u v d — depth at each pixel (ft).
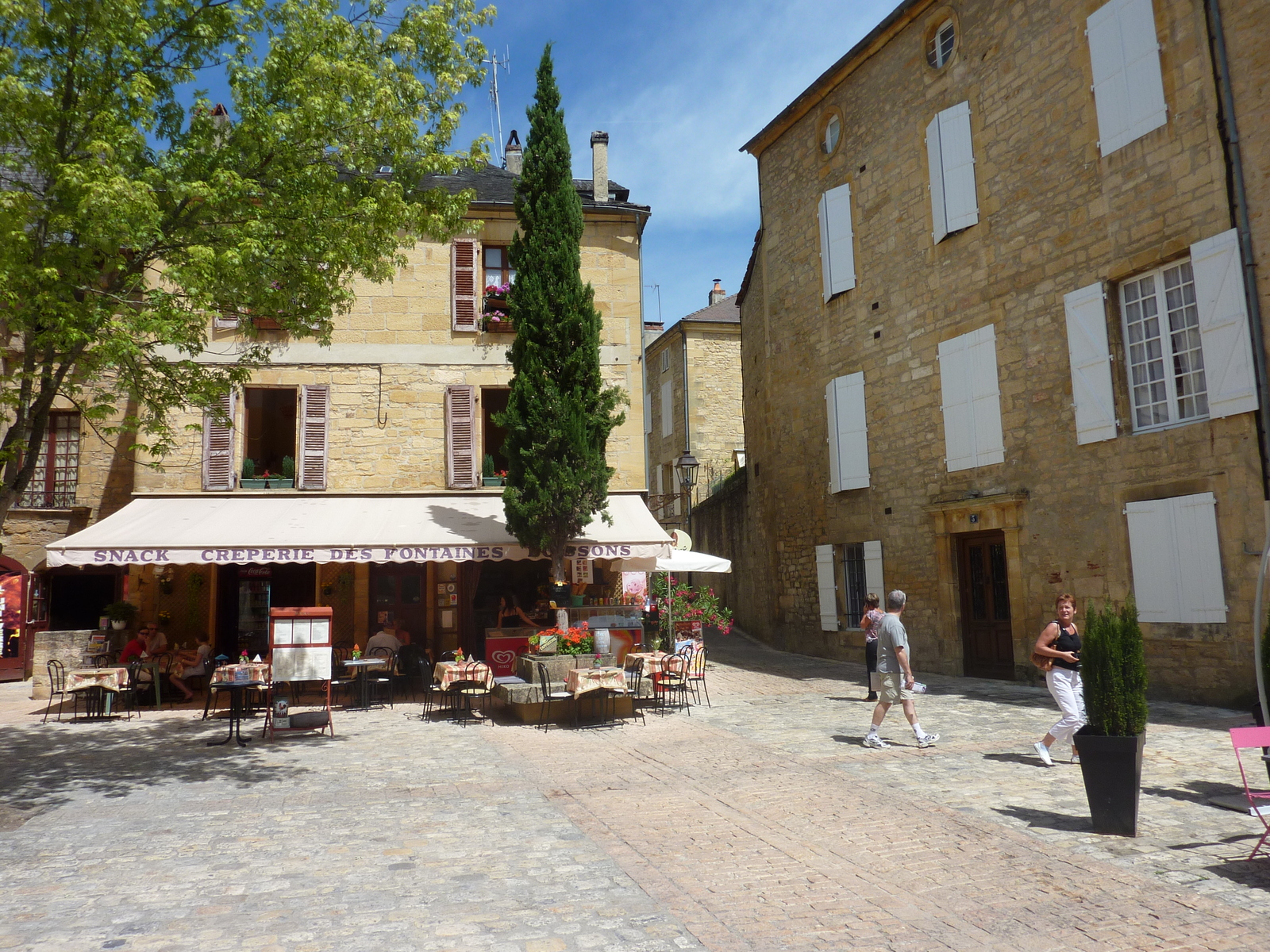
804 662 56.24
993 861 16.80
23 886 16.06
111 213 24.26
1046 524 41.19
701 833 19.21
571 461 40.29
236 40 29.09
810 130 61.16
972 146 46.29
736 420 99.14
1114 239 38.09
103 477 51.60
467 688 36.86
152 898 15.34
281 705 32.27
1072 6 40.42
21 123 25.25
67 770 27.02
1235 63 33.17
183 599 48.96
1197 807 20.03
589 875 16.39
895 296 52.03
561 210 42.32
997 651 45.09
